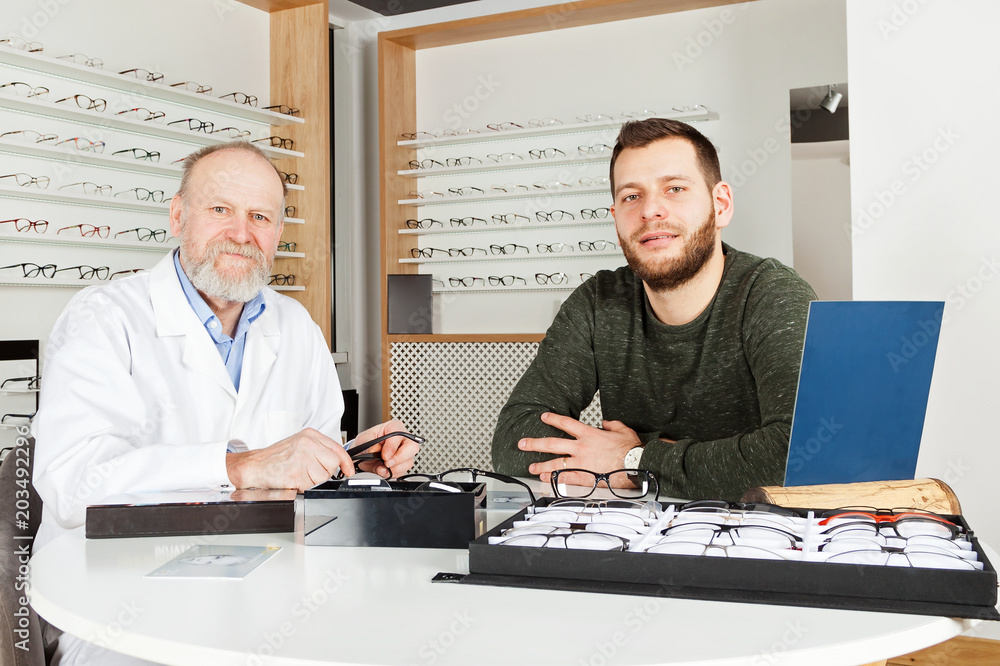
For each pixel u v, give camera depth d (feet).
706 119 13.79
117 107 11.78
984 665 4.65
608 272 5.76
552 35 15.30
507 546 2.60
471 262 15.88
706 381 5.02
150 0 12.31
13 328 10.56
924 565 2.34
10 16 10.41
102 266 11.54
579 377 5.50
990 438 5.82
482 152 15.70
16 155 10.57
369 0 15.53
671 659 1.94
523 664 1.92
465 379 14.26
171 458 3.90
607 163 14.70
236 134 13.24
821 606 2.28
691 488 4.07
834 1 13.04
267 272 5.53
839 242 13.17
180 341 5.24
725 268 5.12
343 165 16.44
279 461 3.81
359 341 16.51
